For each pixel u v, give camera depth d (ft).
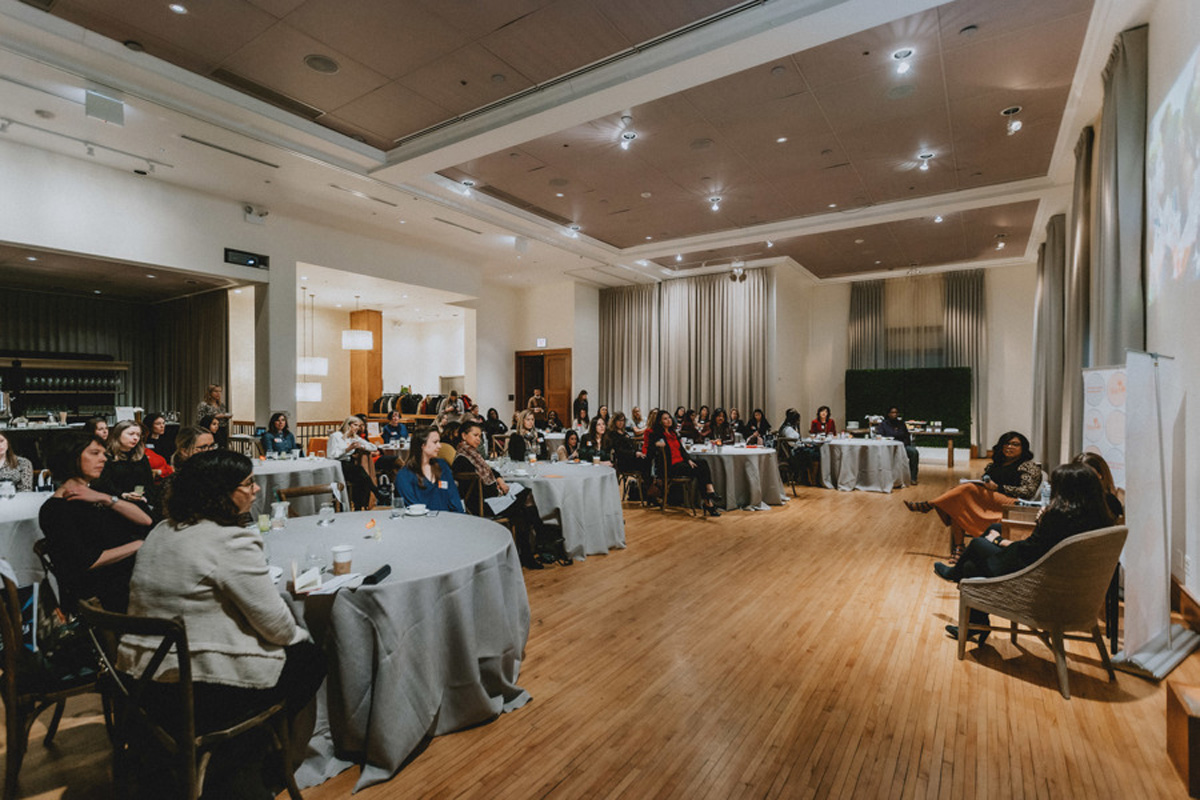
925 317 40.45
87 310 30.22
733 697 8.61
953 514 15.16
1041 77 15.64
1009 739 7.54
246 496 5.74
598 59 14.78
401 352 46.03
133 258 20.81
